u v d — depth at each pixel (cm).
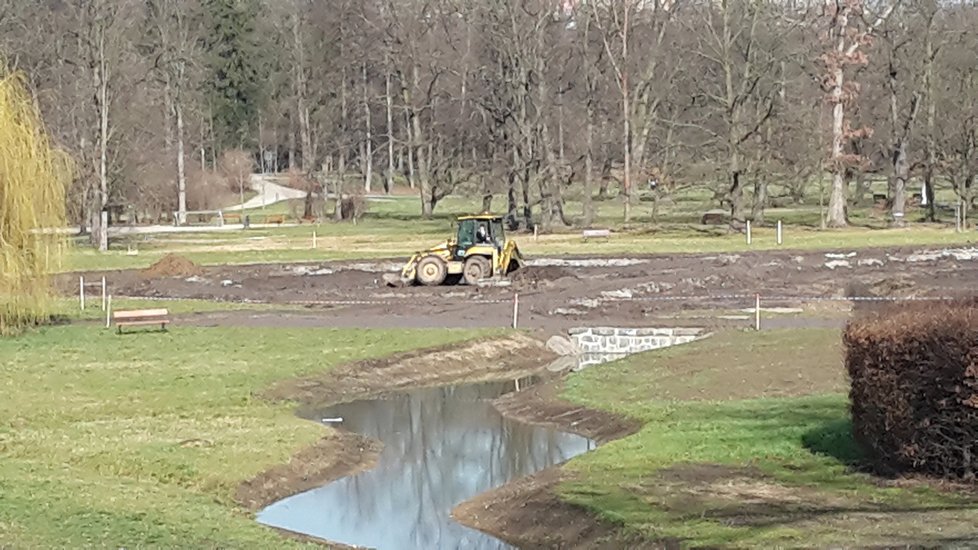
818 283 4022
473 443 2011
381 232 7175
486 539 1452
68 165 3116
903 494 1340
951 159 6906
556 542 1363
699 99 7350
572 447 1950
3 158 2859
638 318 3288
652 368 2475
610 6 7369
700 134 7681
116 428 1933
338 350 2755
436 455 1927
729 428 1783
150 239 6800
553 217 7269
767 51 6900
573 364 2884
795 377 2250
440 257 4212
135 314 3050
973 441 1345
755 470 1518
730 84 6519
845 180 6881
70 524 1251
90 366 2520
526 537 1419
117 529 1244
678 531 1251
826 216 7056
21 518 1260
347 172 12056
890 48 6994
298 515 1569
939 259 4538
